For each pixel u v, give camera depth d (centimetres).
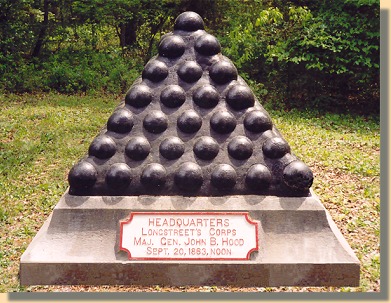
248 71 1134
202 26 527
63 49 1341
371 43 1044
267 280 446
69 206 460
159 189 464
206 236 452
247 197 462
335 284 446
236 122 486
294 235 454
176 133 482
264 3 1270
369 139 898
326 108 1098
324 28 1048
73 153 799
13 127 905
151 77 502
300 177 459
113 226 456
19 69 1214
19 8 1241
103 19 1316
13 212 618
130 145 472
